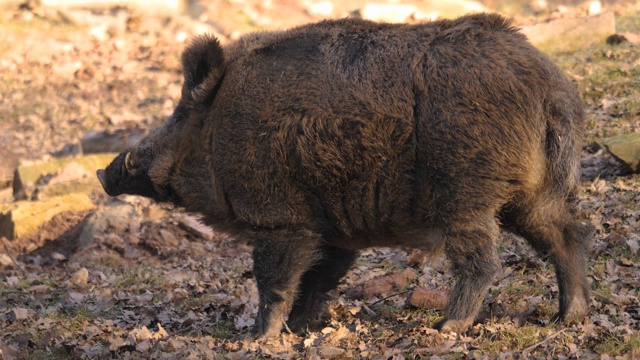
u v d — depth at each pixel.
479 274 21.05
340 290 28.94
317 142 21.34
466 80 20.45
